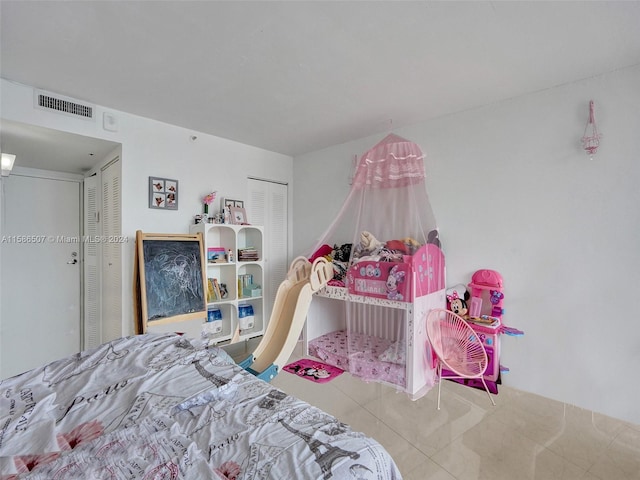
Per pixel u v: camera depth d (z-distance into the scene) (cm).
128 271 307
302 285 318
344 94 266
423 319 265
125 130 302
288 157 454
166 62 218
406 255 269
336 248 372
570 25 179
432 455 188
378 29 183
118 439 102
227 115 311
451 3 162
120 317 311
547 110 253
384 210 305
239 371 156
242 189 401
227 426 114
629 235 221
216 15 171
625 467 179
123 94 266
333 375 292
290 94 266
